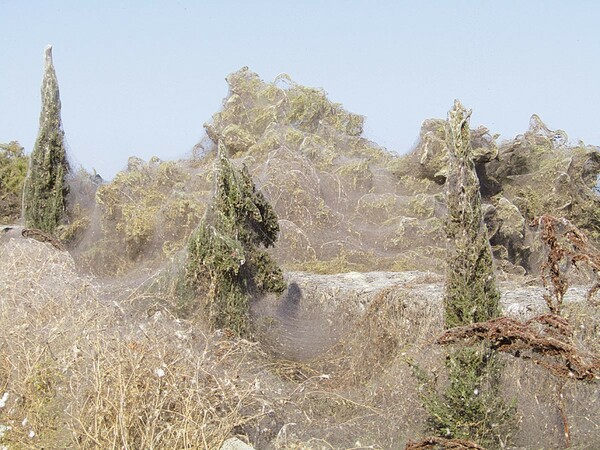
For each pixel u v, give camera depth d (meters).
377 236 14.33
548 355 5.66
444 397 5.81
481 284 5.70
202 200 13.80
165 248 12.80
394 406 6.53
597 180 16.61
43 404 5.86
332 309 9.45
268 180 14.30
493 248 14.44
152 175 15.28
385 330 8.08
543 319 5.45
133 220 13.53
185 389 5.62
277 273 8.83
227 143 16.02
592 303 6.75
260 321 8.66
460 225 5.71
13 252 9.37
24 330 6.47
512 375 6.05
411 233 14.20
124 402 5.43
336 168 15.65
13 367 6.05
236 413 5.86
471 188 5.70
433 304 7.51
